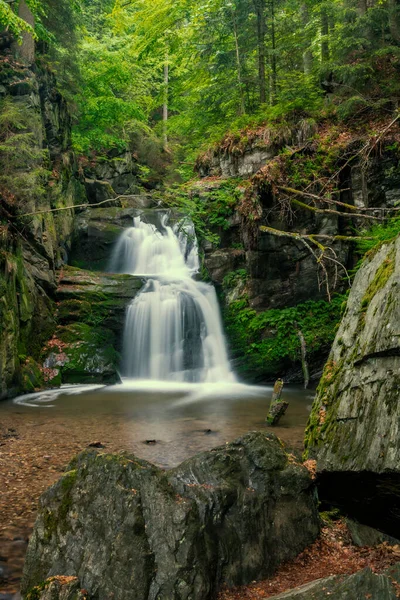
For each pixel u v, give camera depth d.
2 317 12.00
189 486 3.51
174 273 20.27
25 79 16.03
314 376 14.84
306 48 19.38
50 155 18.41
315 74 18.02
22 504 5.44
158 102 26.31
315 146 15.20
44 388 13.57
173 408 11.25
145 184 29.14
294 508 3.86
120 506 3.34
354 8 16.75
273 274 15.45
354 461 3.51
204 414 10.55
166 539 3.17
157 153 30.61
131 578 3.07
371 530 4.02
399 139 13.92
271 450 4.00
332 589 2.76
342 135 15.09
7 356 12.12
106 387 14.29
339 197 14.92
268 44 20.44
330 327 14.65
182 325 16.42
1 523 4.98
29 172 14.45
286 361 15.01
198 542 3.18
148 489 3.38
